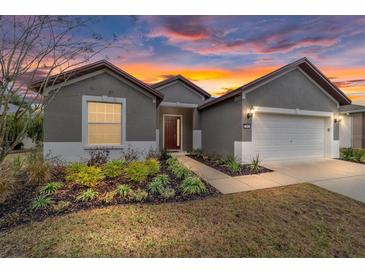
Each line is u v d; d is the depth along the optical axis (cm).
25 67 425
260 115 872
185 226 308
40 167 512
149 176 575
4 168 445
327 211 373
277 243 268
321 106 992
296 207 391
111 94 793
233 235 285
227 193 479
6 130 407
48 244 255
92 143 784
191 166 810
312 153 991
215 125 1052
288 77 911
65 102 728
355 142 1537
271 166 799
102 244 258
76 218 326
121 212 353
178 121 1291
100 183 498
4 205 373
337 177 632
